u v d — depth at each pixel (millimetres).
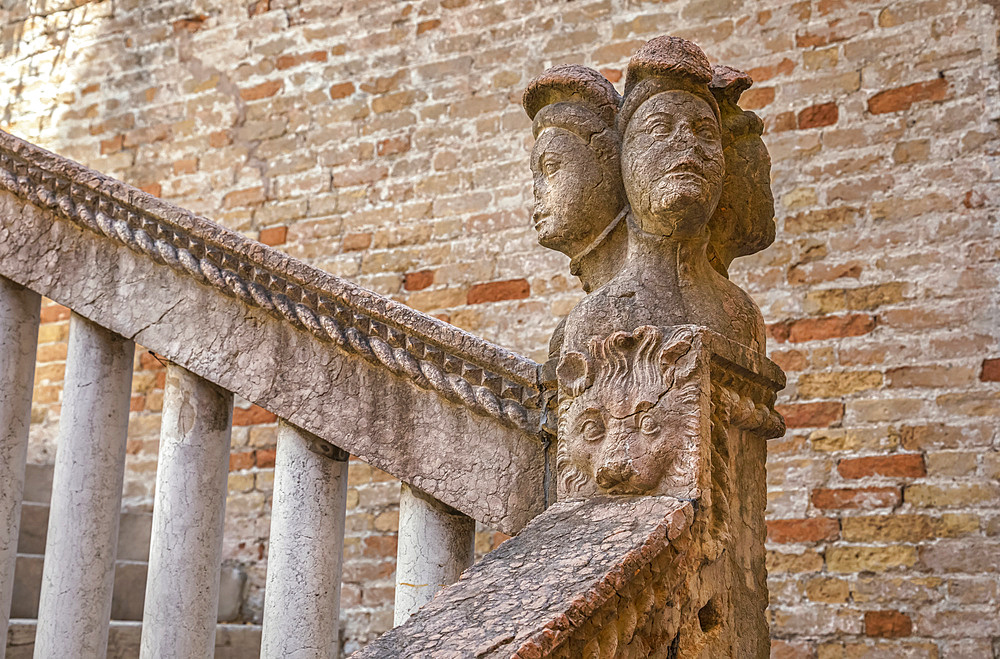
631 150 1670
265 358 1960
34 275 2154
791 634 3451
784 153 3877
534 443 1764
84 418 2076
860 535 3451
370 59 4703
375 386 1884
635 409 1524
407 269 4375
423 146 4496
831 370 3627
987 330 3455
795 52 3959
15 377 2176
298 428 1933
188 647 1900
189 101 4992
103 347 2115
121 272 2104
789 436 3627
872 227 3697
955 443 3406
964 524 3330
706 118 1657
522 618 1253
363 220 4516
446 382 1811
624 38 4254
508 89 4414
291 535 1880
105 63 5211
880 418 3521
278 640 1830
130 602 3145
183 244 2049
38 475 3666
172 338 2029
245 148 4820
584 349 1595
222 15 5043
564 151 1727
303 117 4754
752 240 1801
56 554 2014
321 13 4855
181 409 2014
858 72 3850
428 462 1818
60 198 2154
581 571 1340
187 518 1955
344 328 1905
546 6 4430
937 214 3619
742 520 1675
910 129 3727
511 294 4164
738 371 1628
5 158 2205
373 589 4039
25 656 2494
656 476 1501
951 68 3717
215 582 1962
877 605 3371
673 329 1553
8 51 5391
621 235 1711
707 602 1542
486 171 4355
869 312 3629
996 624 3213
